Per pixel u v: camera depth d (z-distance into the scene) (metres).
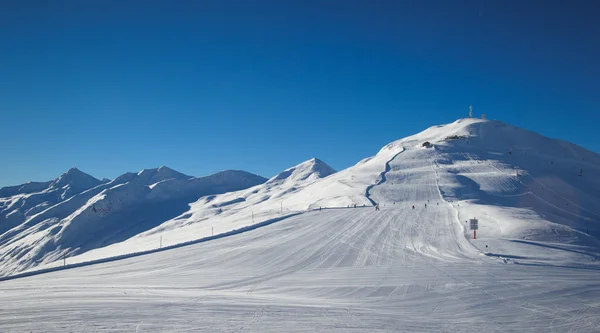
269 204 104.31
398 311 19.69
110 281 29.80
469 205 62.72
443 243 41.22
